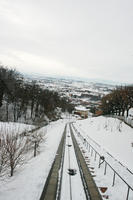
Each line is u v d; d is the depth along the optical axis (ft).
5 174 41.68
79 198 33.53
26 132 69.72
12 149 43.65
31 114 203.00
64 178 42.47
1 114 178.29
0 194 33.01
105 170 45.06
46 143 89.56
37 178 41.11
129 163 55.72
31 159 58.75
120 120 155.02
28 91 215.72
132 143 80.64
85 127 186.91
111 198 32.65
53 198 32.17
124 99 167.94
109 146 84.48
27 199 31.45
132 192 35.09
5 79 180.96
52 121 251.60
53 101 307.78
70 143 94.07
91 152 69.00
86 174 44.16
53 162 55.31
